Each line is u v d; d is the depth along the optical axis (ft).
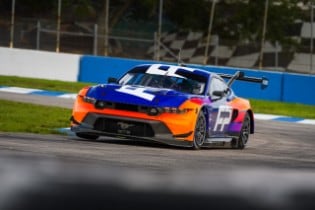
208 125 119.14
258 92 254.88
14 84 245.86
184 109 111.96
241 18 359.05
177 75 122.01
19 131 126.21
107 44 305.94
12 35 299.79
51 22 317.63
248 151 126.41
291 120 209.97
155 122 110.11
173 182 62.39
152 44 321.73
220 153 114.01
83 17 336.08
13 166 68.80
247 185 61.93
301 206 53.11
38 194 53.62
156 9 361.30
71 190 55.88
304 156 121.39
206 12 363.97
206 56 306.14
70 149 96.22
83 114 112.78
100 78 271.69
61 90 241.55
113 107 111.34
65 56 276.62
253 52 321.11
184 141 112.16
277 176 72.18
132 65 267.59
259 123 192.95
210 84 123.24
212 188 59.06
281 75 253.03
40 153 86.63
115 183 60.08
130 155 94.63
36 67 279.49
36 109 171.73
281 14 351.25
